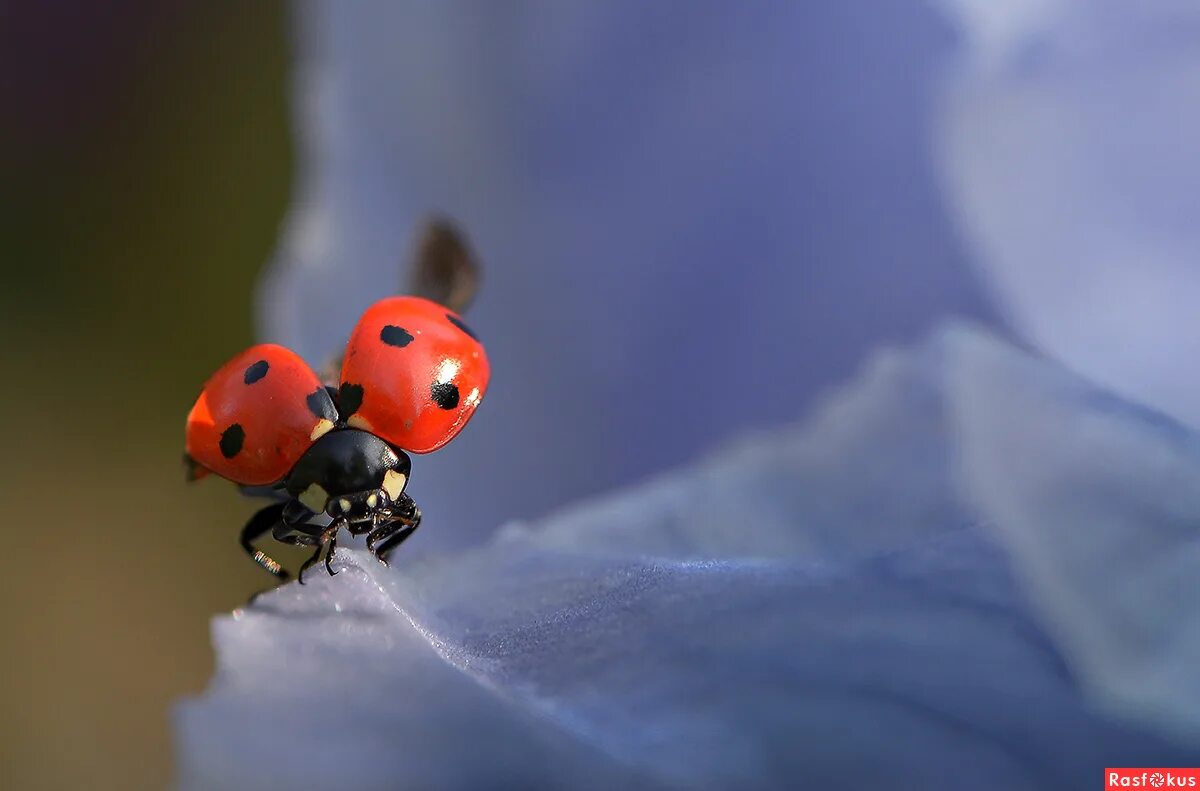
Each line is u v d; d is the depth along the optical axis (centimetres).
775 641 8
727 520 9
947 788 8
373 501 10
